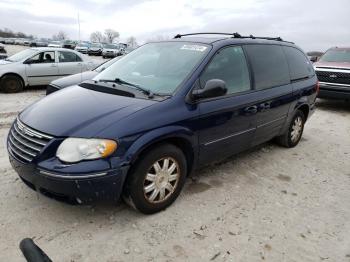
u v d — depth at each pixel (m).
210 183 4.04
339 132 6.95
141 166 3.00
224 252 2.84
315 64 9.50
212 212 3.41
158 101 3.22
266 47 4.70
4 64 9.84
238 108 3.88
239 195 3.80
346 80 8.72
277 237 3.09
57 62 10.57
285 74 4.98
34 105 3.47
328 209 3.67
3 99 8.76
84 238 2.88
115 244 2.83
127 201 3.14
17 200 3.35
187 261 2.70
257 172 4.48
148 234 2.99
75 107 3.13
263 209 3.55
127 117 2.93
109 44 44.59
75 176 2.67
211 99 3.59
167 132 3.09
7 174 3.87
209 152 3.72
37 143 2.85
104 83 3.81
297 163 4.95
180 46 4.03
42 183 2.78
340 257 2.90
